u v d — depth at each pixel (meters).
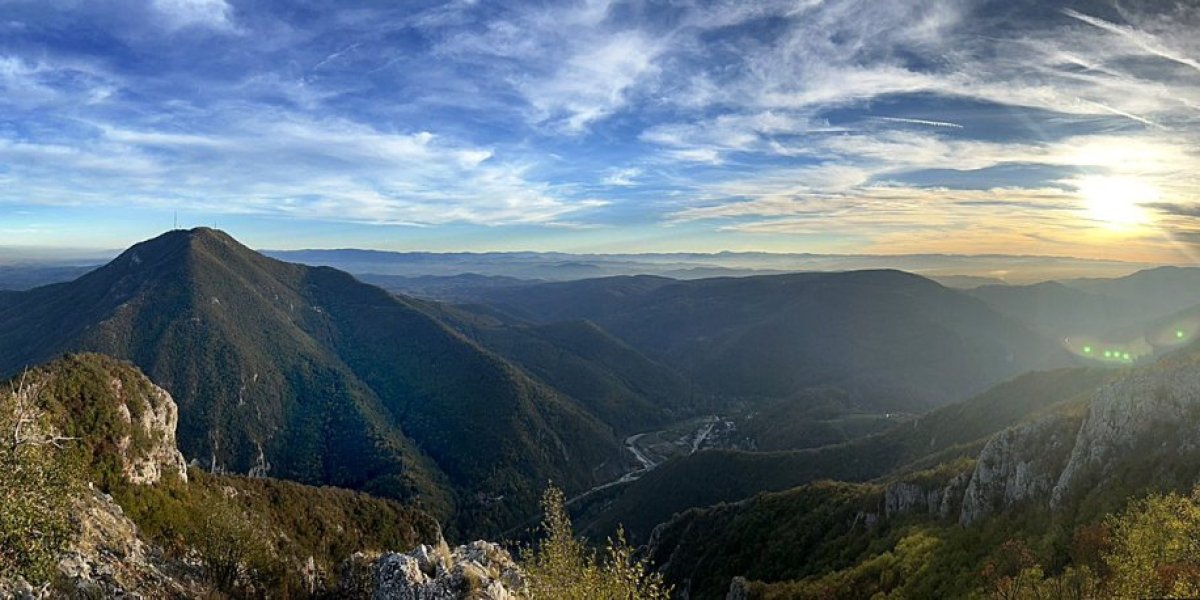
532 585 34.50
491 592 42.03
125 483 62.38
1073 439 58.56
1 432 24.36
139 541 44.03
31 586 24.83
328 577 72.25
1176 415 49.47
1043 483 57.59
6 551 23.84
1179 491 43.94
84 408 65.31
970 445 113.62
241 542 51.81
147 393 76.62
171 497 67.56
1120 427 51.97
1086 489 51.44
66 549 28.30
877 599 56.34
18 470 24.12
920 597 52.94
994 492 62.06
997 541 55.00
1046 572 44.06
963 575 50.84
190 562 47.56
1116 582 30.17
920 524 73.19
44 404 60.53
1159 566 27.78
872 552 74.75
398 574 43.66
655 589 32.84
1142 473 47.97
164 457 74.06
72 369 69.75
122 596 33.41
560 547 33.84
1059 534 47.56
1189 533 28.39
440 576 43.72
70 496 26.81
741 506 121.69
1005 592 35.59
